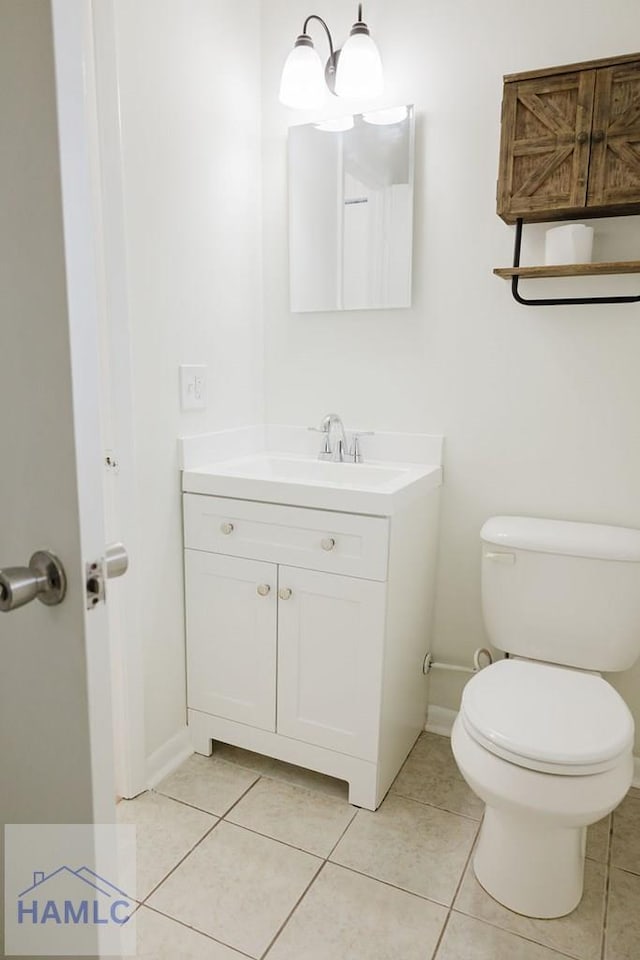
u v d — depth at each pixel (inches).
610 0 62.1
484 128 68.7
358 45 67.1
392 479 67.9
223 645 71.1
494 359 71.7
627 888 55.8
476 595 76.5
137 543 64.7
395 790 68.5
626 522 68.1
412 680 72.8
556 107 59.6
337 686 64.8
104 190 57.0
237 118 75.8
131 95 59.9
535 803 47.3
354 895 54.6
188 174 68.4
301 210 79.3
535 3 64.9
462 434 74.4
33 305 24.4
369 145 74.0
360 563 61.2
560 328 68.1
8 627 28.1
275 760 74.3
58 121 22.2
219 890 54.8
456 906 53.6
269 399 85.7
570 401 68.8
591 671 64.5
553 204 61.0
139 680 66.3
